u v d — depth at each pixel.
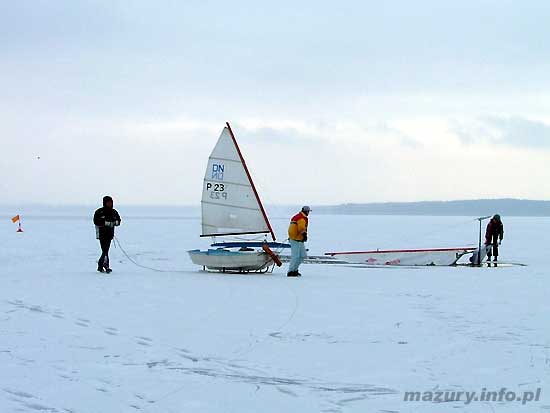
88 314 11.22
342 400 6.65
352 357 8.31
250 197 18.77
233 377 7.46
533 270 19.98
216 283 15.69
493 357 8.28
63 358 8.24
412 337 9.48
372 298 13.34
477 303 12.73
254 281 16.23
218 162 19.00
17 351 8.56
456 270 20.09
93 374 7.56
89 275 17.33
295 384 7.20
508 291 14.55
